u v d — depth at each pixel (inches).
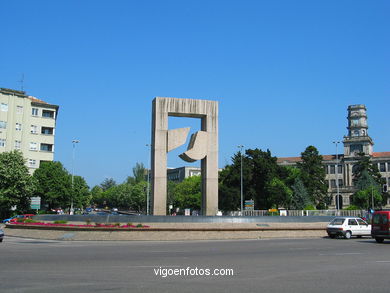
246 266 570.3
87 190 4338.1
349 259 665.6
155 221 1349.7
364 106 5231.3
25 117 3011.8
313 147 4104.3
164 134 1510.8
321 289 406.6
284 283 439.2
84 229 1229.7
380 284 435.5
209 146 1547.7
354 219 1306.6
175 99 1535.4
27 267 557.0
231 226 1362.0
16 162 2464.3
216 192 1533.0
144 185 4840.1
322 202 3939.5
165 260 638.5
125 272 510.9
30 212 2544.3
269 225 1432.1
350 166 5118.1
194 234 1258.0
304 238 1316.4
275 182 3088.1
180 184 4507.9
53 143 3142.2
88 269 536.4
